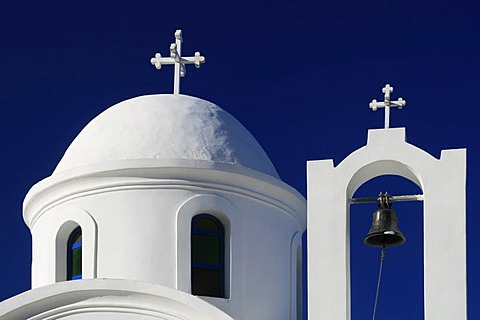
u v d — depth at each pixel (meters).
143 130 34.94
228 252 33.91
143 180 33.78
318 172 31.53
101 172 33.78
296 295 35.41
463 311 30.19
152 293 30.94
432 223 30.77
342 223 31.16
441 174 31.03
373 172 31.73
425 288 30.42
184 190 33.88
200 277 33.75
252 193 34.41
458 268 30.44
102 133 35.16
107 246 33.66
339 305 30.66
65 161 35.19
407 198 31.33
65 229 34.28
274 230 34.72
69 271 34.22
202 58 36.50
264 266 34.31
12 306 30.97
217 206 33.94
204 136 34.97
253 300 33.94
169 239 33.59
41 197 34.72
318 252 31.03
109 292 31.06
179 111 35.44
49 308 31.16
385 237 31.89
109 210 33.81
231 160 34.81
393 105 31.86
